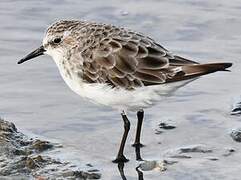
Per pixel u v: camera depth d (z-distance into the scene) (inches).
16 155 526.6
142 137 559.5
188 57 692.1
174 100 617.9
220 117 588.1
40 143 541.0
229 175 501.7
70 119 586.9
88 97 539.8
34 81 646.5
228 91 632.4
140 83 514.9
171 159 525.7
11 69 665.6
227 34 742.5
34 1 807.7
